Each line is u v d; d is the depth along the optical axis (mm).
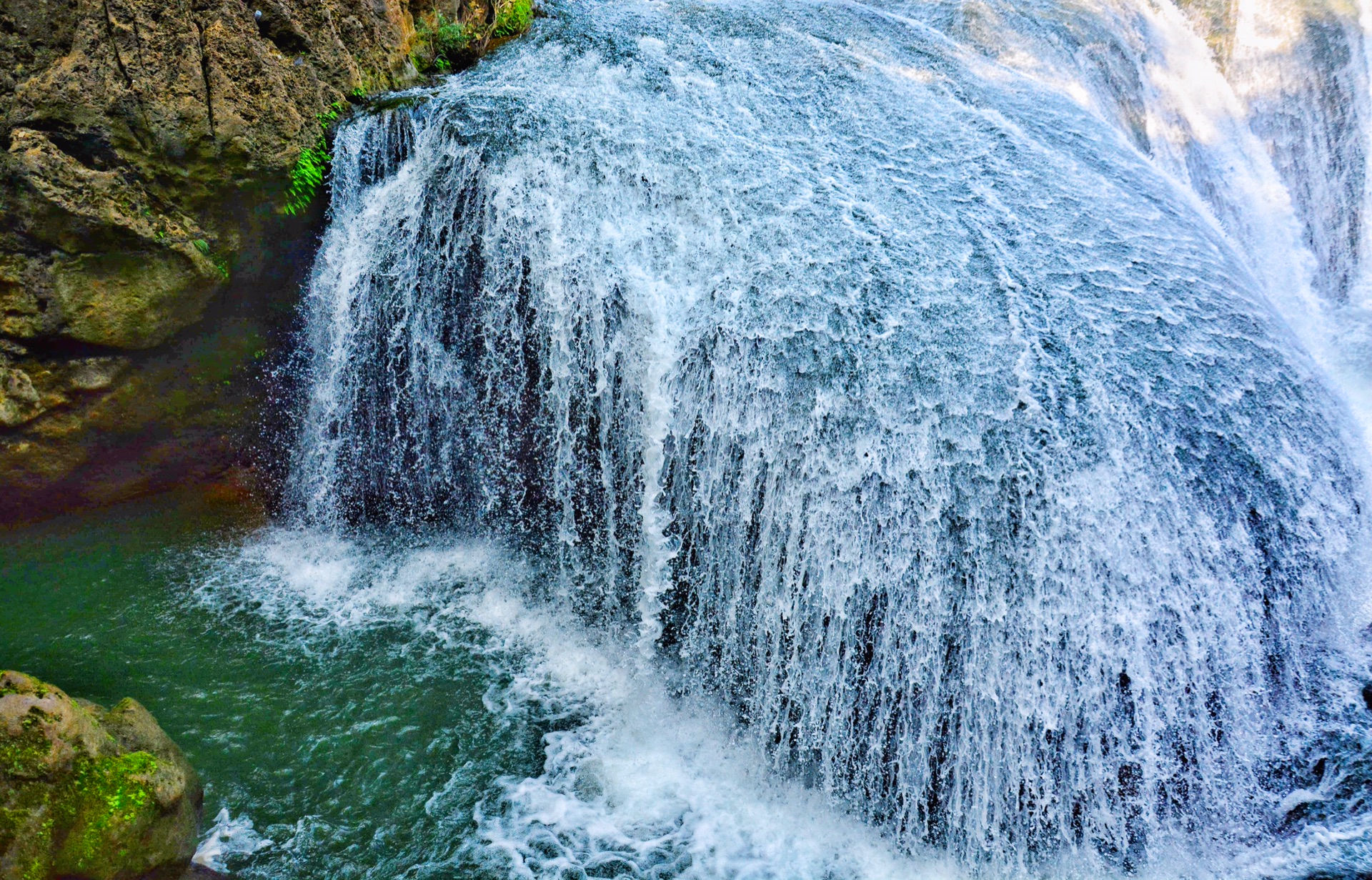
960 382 4910
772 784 4750
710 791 4711
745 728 4930
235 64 5785
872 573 4633
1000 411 4789
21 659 5094
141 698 4930
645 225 5734
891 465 4715
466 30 7930
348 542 6289
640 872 4238
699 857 4344
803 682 4770
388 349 6035
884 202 6012
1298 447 5141
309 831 4320
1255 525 4766
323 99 6297
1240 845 4301
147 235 5527
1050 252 5770
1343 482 5254
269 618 5625
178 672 5152
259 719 4895
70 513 6129
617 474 5445
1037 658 4391
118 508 6250
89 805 3480
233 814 4352
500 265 5699
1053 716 4371
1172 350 5238
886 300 5293
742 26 8289
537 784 4672
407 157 6164
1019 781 4375
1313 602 4895
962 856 4406
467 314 5805
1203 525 4660
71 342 5609
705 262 5535
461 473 6098
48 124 5258
